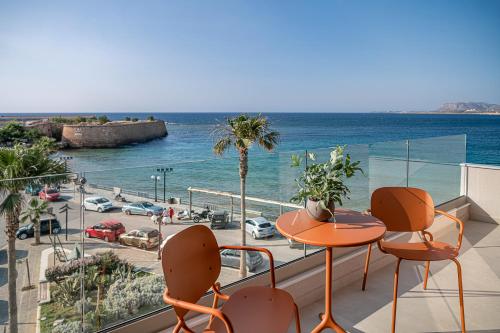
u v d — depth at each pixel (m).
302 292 3.03
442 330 2.64
